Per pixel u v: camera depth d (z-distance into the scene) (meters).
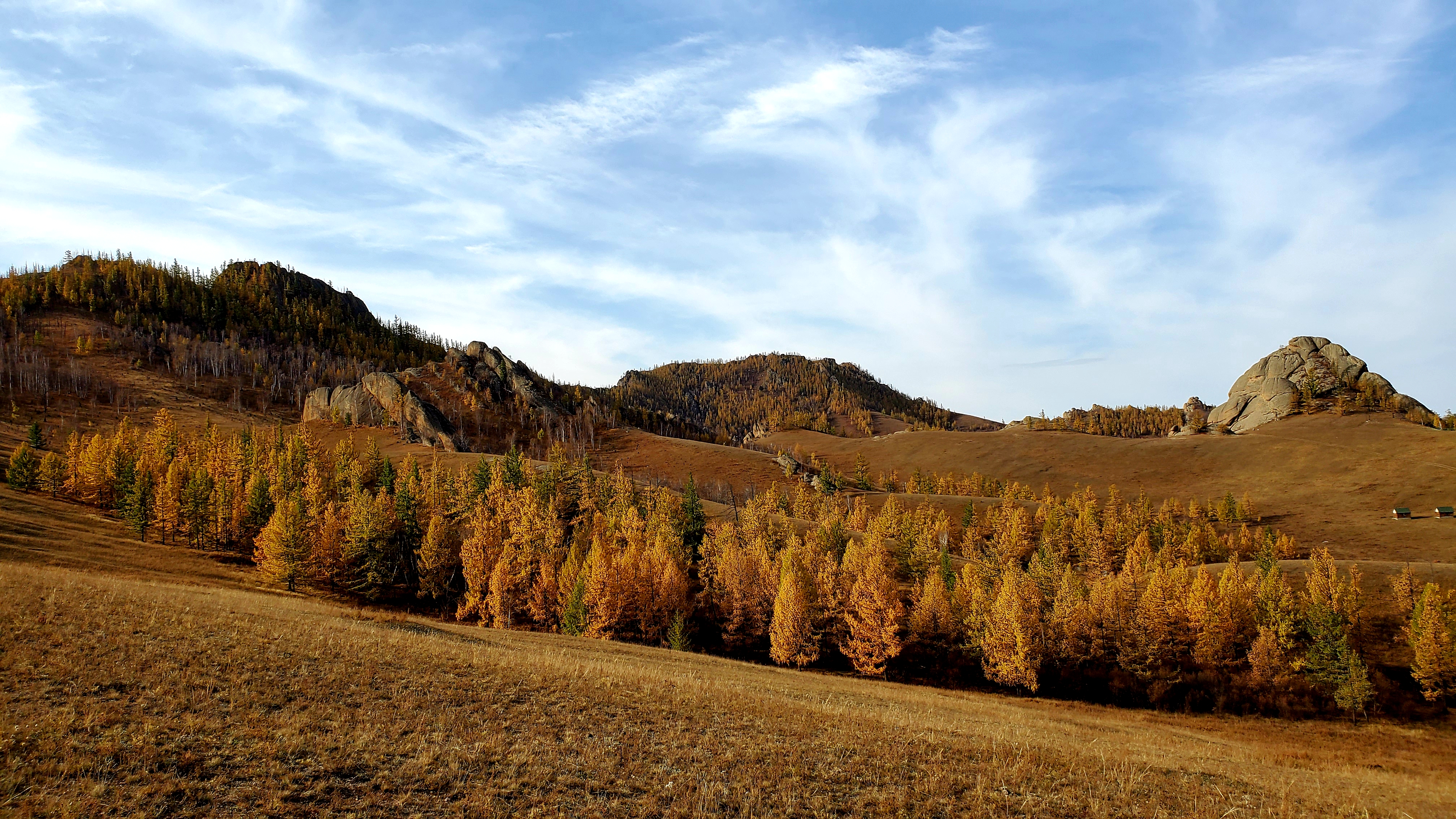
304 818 14.87
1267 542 120.06
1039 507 158.88
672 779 19.00
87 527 86.25
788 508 168.75
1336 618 71.00
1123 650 73.00
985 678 75.06
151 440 134.25
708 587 88.81
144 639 24.31
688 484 127.88
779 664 74.88
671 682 31.50
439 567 87.94
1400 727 63.12
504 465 138.00
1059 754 25.55
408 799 16.22
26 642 21.98
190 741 17.41
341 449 146.12
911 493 190.75
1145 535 119.88
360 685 23.83
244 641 26.17
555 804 16.78
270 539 80.25
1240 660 72.44
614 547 87.38
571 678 29.03
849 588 79.88
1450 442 196.62
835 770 20.83
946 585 96.75
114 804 14.15
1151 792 21.73
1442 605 69.81
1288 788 24.72
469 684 25.78
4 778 14.34
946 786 20.23
